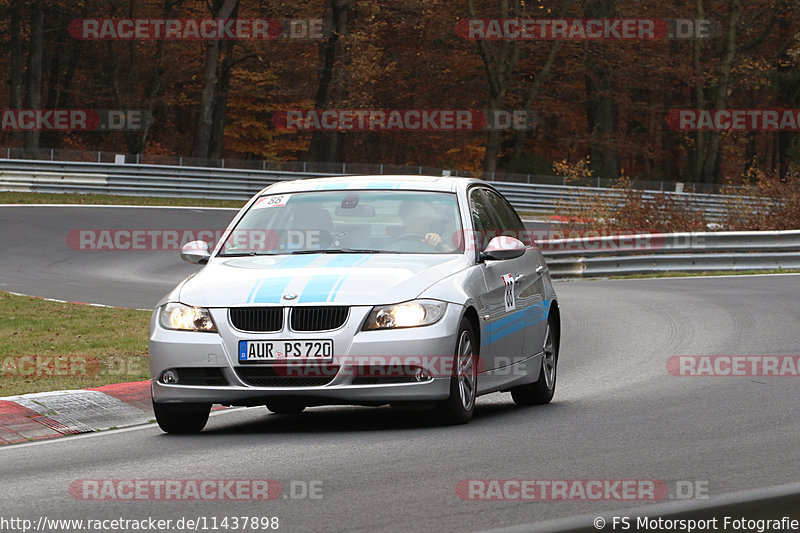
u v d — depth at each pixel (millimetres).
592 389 31953
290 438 24047
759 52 197000
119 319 48750
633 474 18984
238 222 28047
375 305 23922
